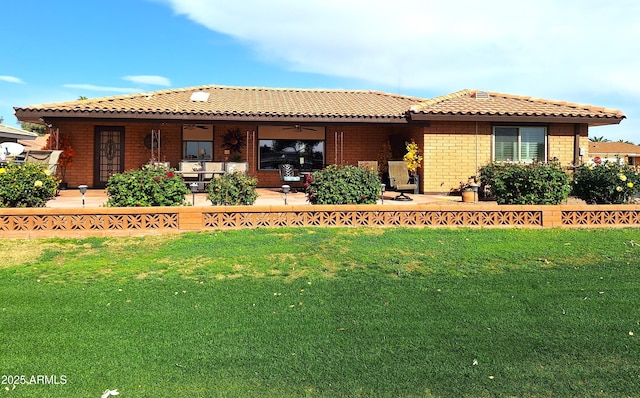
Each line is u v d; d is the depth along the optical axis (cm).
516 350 420
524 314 503
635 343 432
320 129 1838
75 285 588
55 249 719
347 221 849
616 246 762
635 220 891
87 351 413
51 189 877
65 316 490
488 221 872
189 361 396
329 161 1844
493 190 979
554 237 808
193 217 812
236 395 346
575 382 365
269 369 384
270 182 1803
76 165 1675
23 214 770
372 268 661
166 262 673
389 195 1466
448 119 1452
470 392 352
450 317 494
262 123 1544
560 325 474
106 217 789
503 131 1514
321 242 754
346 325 474
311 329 464
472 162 1500
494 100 1623
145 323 475
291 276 627
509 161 1406
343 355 409
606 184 970
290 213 841
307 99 1858
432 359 402
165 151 1734
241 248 721
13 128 2059
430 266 671
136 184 839
